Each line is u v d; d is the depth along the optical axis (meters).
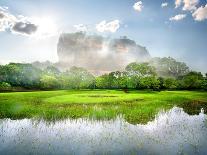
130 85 95.50
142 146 13.23
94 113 23.06
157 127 18.02
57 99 36.88
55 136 15.28
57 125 18.61
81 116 22.06
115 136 15.27
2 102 30.66
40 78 117.06
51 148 12.84
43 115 22.33
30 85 110.00
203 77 99.69
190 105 32.28
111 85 106.31
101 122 19.75
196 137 15.12
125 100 35.50
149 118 21.56
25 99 36.84
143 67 96.88
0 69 112.06
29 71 120.38
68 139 14.61
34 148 12.83
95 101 33.66
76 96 44.78
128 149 12.70
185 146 13.30
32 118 21.23
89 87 115.38
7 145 13.34
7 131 16.56
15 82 110.19
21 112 23.28
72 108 25.59
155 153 12.08
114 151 12.38
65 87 117.69
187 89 93.62
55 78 116.88
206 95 52.41
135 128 17.61
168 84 95.00
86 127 17.89
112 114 22.59
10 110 24.12
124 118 21.36
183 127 18.05
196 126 18.41
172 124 19.17
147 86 90.06
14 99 36.53
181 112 25.66
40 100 35.19
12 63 125.00
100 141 14.17
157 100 35.62
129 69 102.19
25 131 16.61
